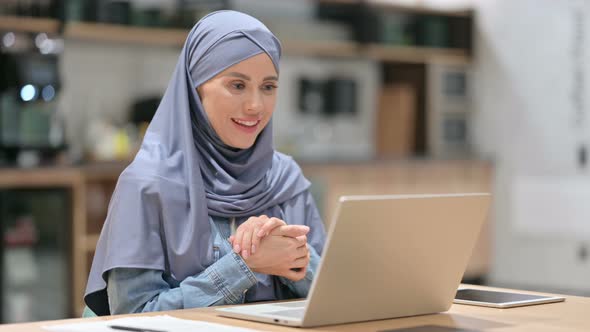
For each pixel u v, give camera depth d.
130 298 1.84
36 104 4.82
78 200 4.70
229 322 1.57
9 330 1.47
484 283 6.85
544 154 6.52
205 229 1.94
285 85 6.46
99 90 5.64
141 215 1.87
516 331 1.53
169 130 2.02
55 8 5.04
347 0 6.37
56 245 4.66
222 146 2.06
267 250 1.85
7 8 4.91
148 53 5.82
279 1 6.27
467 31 6.92
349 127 6.84
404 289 1.63
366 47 6.43
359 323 1.59
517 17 6.67
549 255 6.50
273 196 2.11
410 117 6.70
